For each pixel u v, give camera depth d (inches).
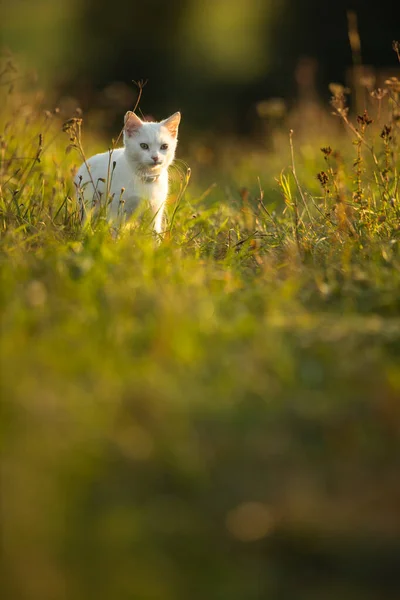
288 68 1819.6
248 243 466.6
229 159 981.8
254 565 209.0
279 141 906.1
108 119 1298.0
